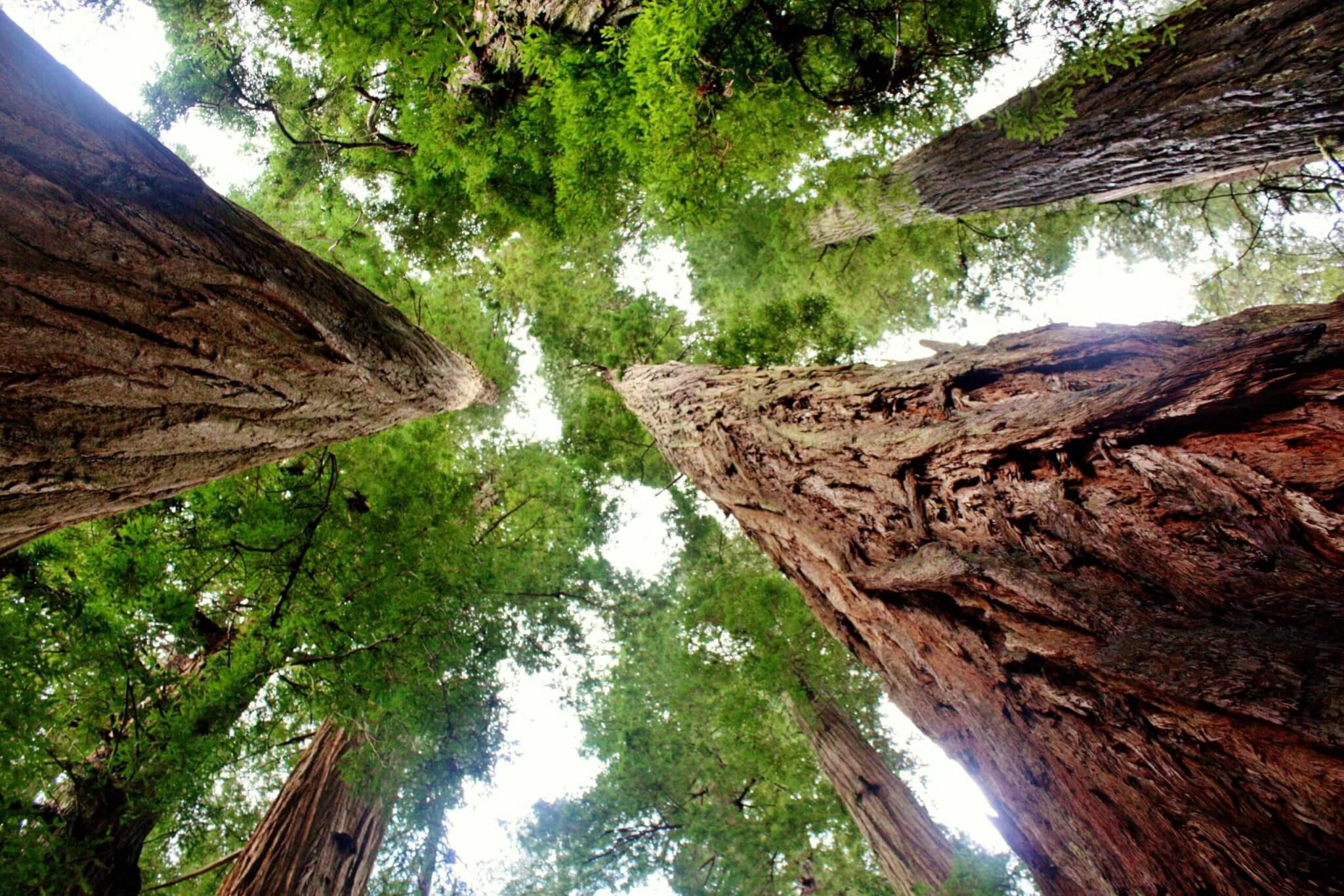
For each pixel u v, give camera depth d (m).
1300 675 1.32
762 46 4.00
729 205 4.30
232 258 2.25
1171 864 1.52
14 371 1.57
